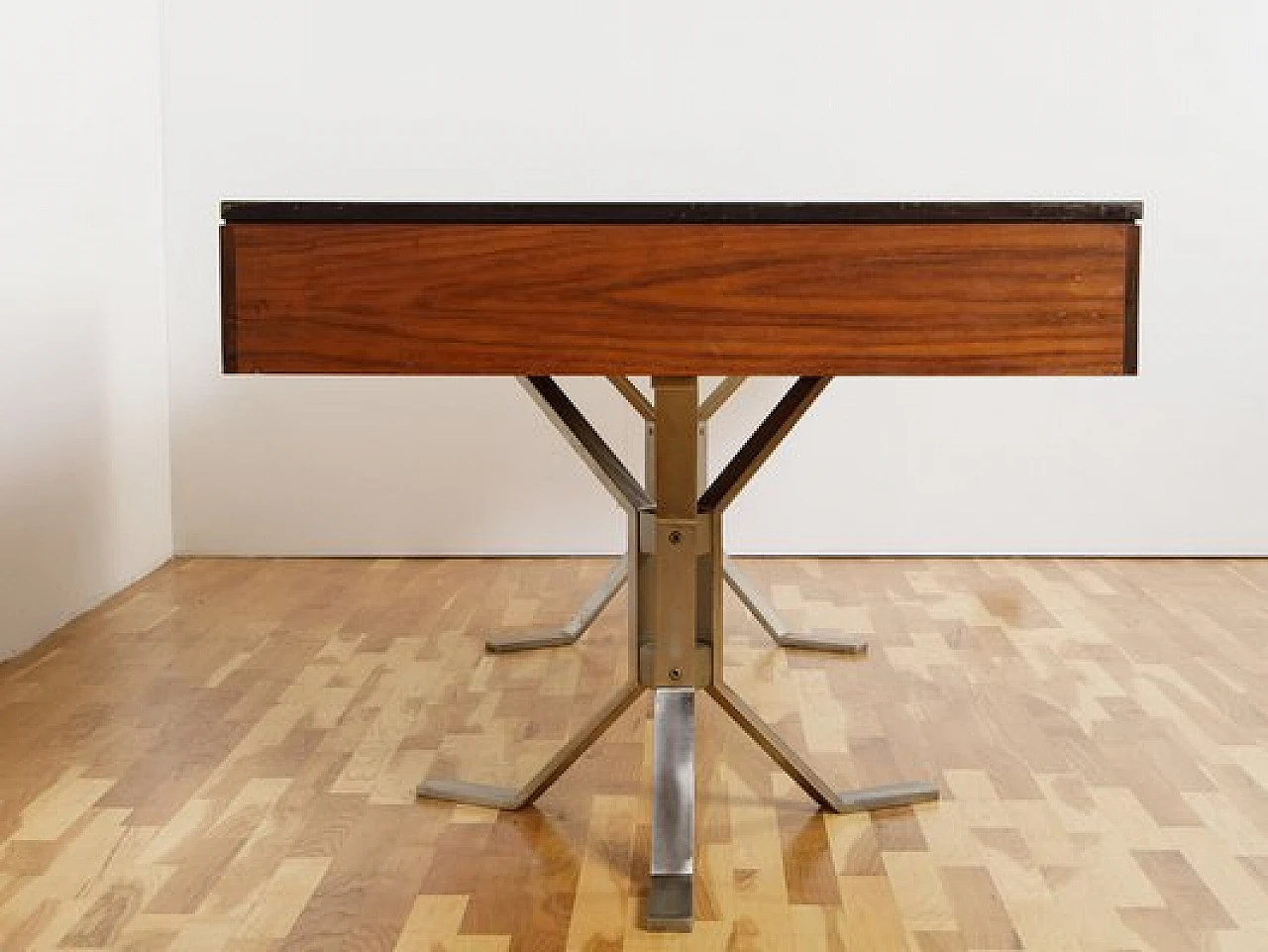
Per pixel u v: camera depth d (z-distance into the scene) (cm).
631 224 182
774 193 411
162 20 409
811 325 183
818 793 232
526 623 347
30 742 266
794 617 353
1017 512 421
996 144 410
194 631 341
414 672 309
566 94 410
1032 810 234
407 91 410
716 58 409
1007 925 195
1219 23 407
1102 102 409
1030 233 183
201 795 240
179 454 419
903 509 422
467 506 421
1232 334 416
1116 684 300
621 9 408
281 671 309
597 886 207
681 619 216
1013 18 407
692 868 207
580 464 419
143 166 400
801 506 422
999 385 418
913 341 183
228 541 421
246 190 413
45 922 195
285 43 409
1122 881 208
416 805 236
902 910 199
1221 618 352
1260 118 410
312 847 220
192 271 416
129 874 210
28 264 334
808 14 408
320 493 420
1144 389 418
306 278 184
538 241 183
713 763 256
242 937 191
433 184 412
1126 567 409
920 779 248
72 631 342
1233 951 188
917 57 408
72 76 357
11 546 323
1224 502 420
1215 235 413
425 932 193
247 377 418
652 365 184
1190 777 248
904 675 306
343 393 418
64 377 352
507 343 184
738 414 416
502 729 273
